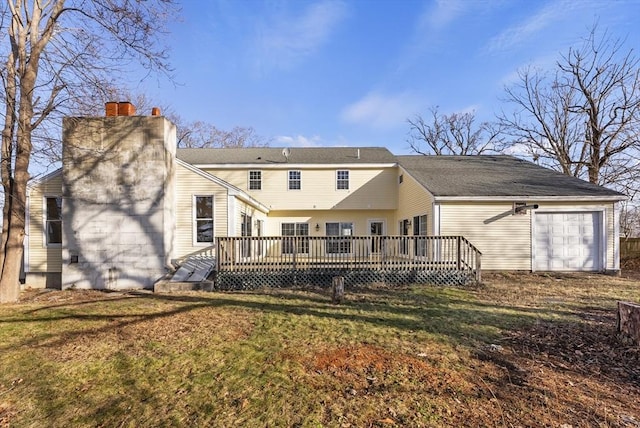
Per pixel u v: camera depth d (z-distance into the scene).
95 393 3.63
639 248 16.56
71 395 3.60
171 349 4.83
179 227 12.03
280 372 4.06
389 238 10.62
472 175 14.98
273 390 3.63
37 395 3.61
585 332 5.45
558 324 5.90
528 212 12.47
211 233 12.17
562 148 21.89
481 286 9.88
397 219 18.97
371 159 19.39
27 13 8.73
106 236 10.25
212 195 12.20
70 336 5.44
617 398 3.45
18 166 8.62
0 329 5.82
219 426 3.03
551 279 11.04
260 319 6.36
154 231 10.33
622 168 18.89
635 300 7.90
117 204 10.30
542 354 4.59
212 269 10.79
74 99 9.44
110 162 10.32
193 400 3.46
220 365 4.28
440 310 6.98
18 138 8.62
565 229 12.47
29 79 8.64
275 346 4.91
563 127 21.78
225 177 19.05
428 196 13.27
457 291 9.16
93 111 10.04
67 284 10.12
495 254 12.48
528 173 15.14
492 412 3.19
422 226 14.27
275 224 19.56
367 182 19.14
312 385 3.73
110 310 7.17
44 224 10.97
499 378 3.89
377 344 4.98
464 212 12.53
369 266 10.53
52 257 10.94
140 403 3.42
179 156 19.77
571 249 12.43
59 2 8.80
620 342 4.96
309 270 10.42
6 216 8.56
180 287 9.71
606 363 4.30
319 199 19.12
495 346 4.88
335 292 7.79
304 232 19.50
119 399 3.51
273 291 9.43
